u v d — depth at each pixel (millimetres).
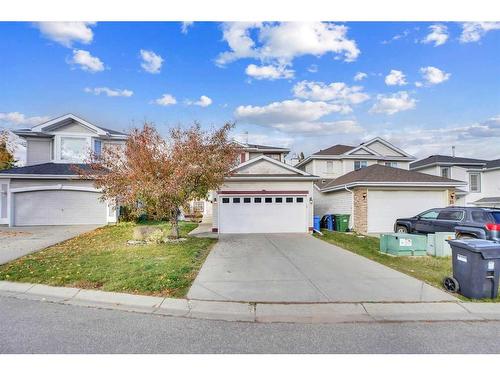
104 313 4820
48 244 10688
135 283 6160
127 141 11453
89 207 17656
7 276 6609
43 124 19016
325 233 15711
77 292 5762
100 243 10953
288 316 4770
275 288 6098
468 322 4605
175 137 11227
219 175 11633
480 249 5535
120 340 3879
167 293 5723
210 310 4988
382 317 4762
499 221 9602
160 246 10375
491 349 3758
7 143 28625
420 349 3746
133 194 10688
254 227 15539
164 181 10594
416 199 16594
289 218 15695
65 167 18453
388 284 6422
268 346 3779
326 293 5820
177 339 3932
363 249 10852
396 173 17922
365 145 28438
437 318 4742
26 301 5344
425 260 9000
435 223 11422
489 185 26422
